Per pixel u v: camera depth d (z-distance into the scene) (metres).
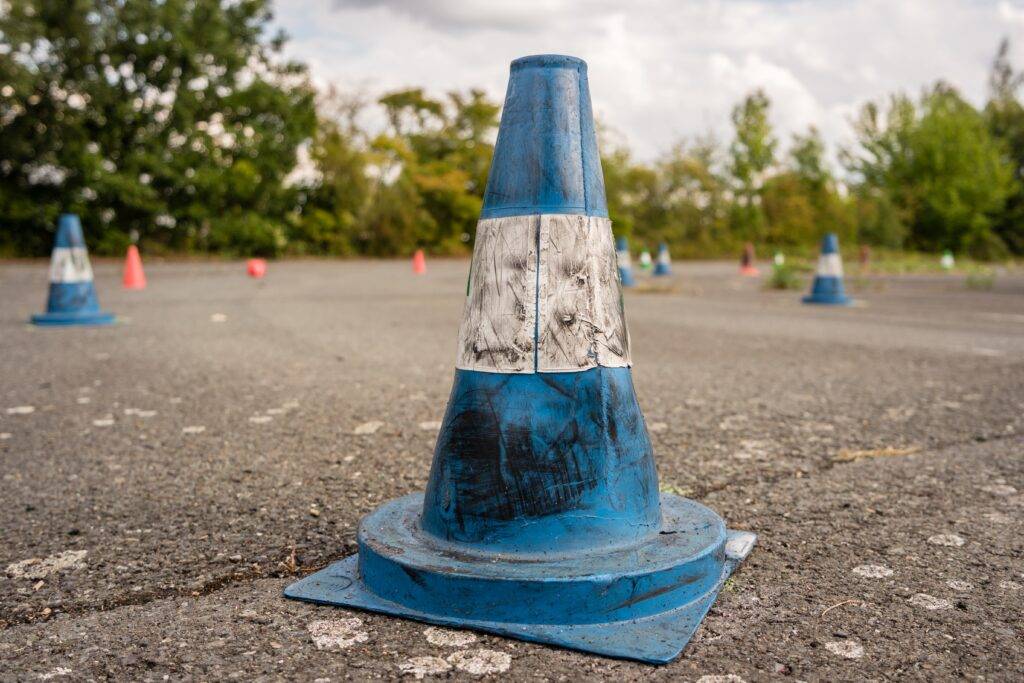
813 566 2.17
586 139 1.98
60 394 4.64
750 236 47.31
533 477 1.88
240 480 3.02
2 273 18.05
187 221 28.44
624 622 1.80
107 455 3.37
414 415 4.10
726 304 11.59
